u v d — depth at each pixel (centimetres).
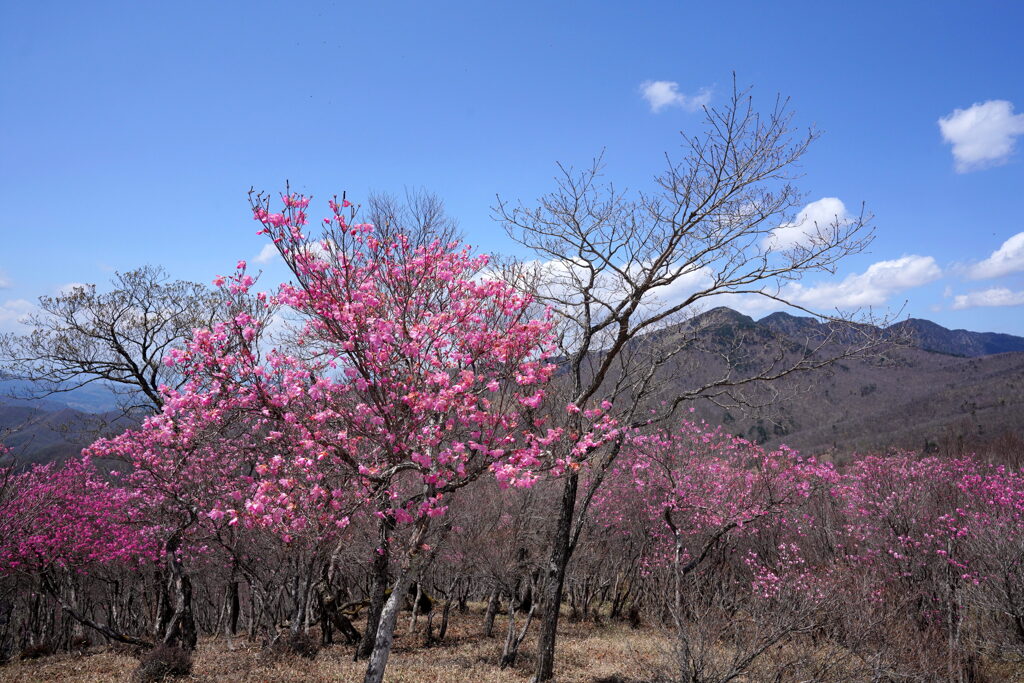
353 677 1381
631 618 2264
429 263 925
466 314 900
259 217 764
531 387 922
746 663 1006
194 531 1616
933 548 1562
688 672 1040
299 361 850
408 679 1396
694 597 1203
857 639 1080
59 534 1778
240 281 801
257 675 1370
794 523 2005
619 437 1263
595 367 1355
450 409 827
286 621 2133
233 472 1437
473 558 1719
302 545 1346
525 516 1834
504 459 837
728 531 1947
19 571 1805
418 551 905
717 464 2086
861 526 1839
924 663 1122
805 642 1067
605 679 1438
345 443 817
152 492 1597
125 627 2634
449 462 834
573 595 2388
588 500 1373
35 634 2539
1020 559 1341
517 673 1500
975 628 1341
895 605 1327
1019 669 1273
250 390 784
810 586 1222
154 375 1808
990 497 1742
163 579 1812
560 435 889
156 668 1328
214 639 2041
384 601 1596
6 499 1775
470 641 1958
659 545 2080
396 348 812
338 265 808
